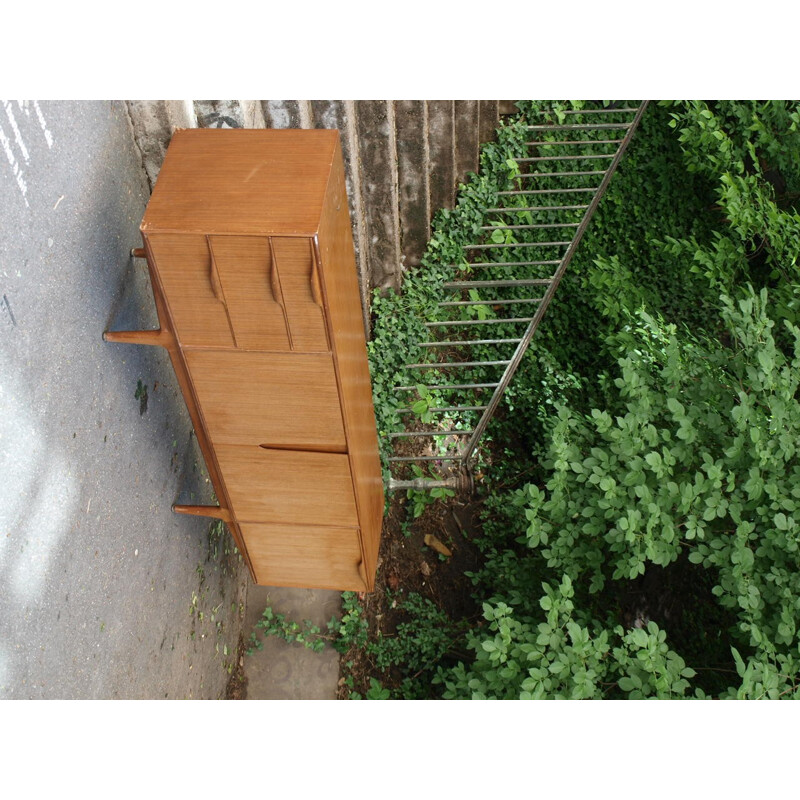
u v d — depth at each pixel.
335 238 2.55
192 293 2.46
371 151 4.99
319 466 3.04
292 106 4.02
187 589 3.91
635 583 4.75
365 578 3.65
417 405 5.55
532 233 6.36
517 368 6.15
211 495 4.25
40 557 2.42
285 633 4.95
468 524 5.68
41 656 2.46
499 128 6.06
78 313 2.56
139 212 3.04
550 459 3.91
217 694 4.53
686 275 6.37
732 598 3.30
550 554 3.72
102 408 2.80
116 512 2.98
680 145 6.46
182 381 2.78
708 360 3.89
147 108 2.91
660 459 3.30
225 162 2.45
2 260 2.10
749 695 3.00
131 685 3.23
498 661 3.44
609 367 6.26
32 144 2.23
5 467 2.19
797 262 5.27
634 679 3.12
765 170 6.40
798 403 3.56
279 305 2.45
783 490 3.43
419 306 5.70
